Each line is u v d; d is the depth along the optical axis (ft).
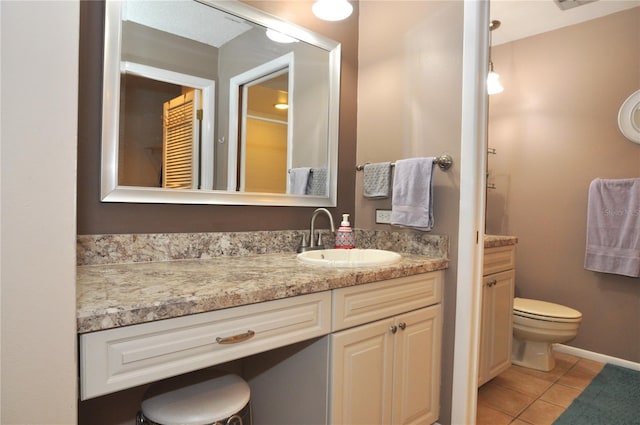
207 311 3.06
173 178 4.70
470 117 5.12
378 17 6.43
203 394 3.67
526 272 9.45
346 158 6.62
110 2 4.18
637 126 7.77
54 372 2.21
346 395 4.10
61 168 2.22
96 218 4.17
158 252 4.56
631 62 7.87
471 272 5.11
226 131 5.19
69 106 2.24
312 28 6.08
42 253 2.16
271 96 5.66
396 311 4.66
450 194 5.33
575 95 8.64
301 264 4.63
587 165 8.48
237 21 5.27
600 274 8.36
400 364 4.72
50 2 2.17
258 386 5.02
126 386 2.69
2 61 2.01
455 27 5.32
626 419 6.04
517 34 9.23
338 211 6.52
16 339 2.08
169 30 4.67
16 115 2.06
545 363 7.89
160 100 4.59
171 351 2.90
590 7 7.93
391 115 6.19
